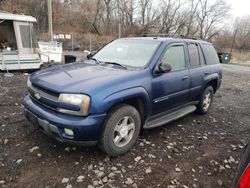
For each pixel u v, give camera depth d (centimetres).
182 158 385
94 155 368
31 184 302
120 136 362
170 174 342
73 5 4369
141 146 408
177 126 513
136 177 329
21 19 1061
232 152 420
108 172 333
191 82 505
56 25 4128
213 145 441
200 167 366
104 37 3788
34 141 397
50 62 1320
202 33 4797
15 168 329
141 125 414
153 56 418
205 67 564
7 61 1041
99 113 322
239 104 768
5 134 416
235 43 4884
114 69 396
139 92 371
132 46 461
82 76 358
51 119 324
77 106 314
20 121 471
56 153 368
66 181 310
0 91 703
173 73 450
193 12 4494
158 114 445
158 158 377
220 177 347
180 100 488
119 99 340
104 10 4459
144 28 4294
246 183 175
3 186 296
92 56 491
